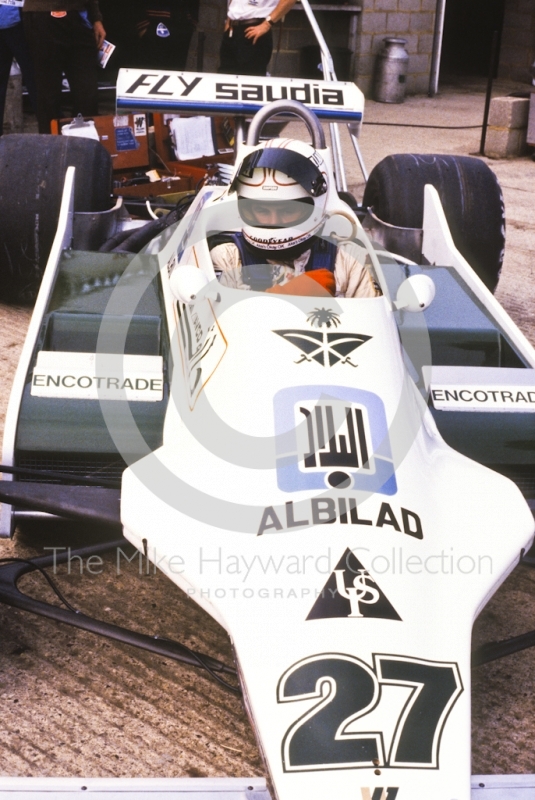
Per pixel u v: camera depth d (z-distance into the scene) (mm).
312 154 3219
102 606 3018
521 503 2447
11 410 2887
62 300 3725
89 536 3299
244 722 2588
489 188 4852
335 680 1903
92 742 2467
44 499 2451
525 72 14383
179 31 8320
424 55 12703
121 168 6215
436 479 2459
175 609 3035
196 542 2217
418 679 1938
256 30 6949
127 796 1942
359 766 1801
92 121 6059
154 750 2457
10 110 8711
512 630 2994
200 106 4559
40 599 3021
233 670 2471
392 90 12094
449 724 1888
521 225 7262
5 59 7504
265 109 3848
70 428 2879
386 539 2148
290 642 1976
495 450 2926
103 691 2660
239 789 1971
